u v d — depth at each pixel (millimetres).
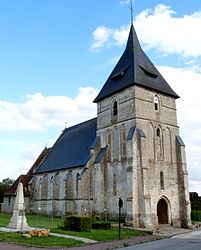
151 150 39906
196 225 43188
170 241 25797
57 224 34938
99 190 41969
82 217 29391
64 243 22250
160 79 44375
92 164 45000
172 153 42375
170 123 43312
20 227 28891
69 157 52625
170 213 39875
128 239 26953
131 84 40562
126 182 38938
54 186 52781
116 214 39688
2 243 21406
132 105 40281
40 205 56438
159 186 39438
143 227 35594
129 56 44344
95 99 46875
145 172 37219
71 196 48219
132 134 38469
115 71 45781
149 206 36281
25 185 63750
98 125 46406
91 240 24812
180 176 41812
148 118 40750
